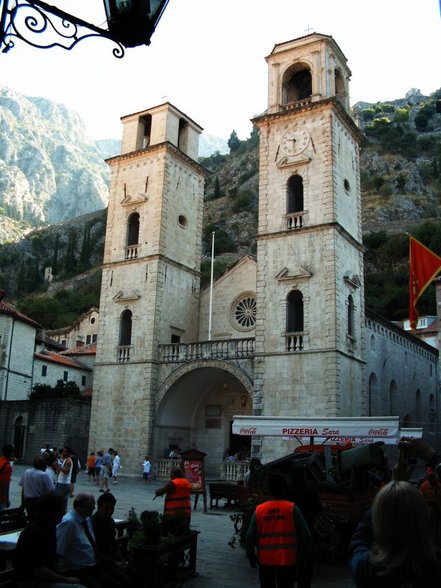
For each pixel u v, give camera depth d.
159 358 43.38
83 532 9.68
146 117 51.03
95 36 5.85
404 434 22.58
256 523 9.05
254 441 36.09
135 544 11.27
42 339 77.81
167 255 45.94
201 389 45.72
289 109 41.09
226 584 12.64
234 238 165.62
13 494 27.28
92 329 100.75
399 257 122.81
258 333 38.38
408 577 4.23
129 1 5.70
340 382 35.62
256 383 37.59
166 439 43.19
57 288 172.00
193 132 51.19
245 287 47.31
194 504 26.61
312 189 39.22
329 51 42.12
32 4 5.37
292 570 8.73
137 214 47.91
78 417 49.94
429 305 97.12
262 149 41.94
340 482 16.56
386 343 46.97
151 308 44.00
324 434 19.97
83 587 7.75
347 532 15.80
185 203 48.97
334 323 35.97
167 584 11.85
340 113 40.88
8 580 8.65
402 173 175.12
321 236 37.88
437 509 9.11
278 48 43.47
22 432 51.31
